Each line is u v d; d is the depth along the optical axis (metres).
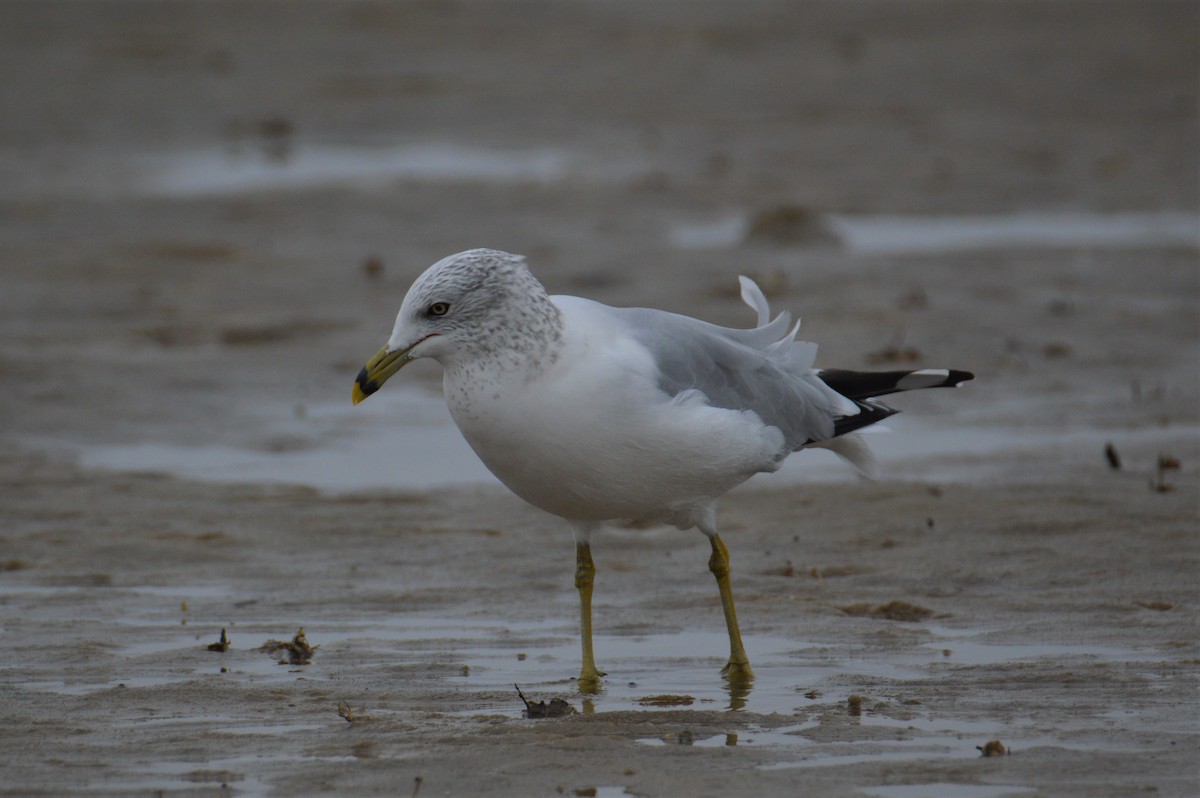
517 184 32.59
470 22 62.47
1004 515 12.41
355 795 7.18
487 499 13.58
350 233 27.67
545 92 46.34
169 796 7.19
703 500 9.33
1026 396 16.80
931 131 39.12
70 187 32.50
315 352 19.36
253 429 16.12
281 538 12.37
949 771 7.35
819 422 9.83
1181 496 12.80
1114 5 65.81
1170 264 23.95
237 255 25.73
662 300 21.61
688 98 45.28
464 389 8.87
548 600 10.82
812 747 7.78
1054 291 22.08
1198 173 32.81
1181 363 18.00
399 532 12.52
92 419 16.36
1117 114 41.00
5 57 52.03
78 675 9.20
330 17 63.41
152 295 22.77
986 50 53.94
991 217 28.94
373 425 16.42
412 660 9.53
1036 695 8.59
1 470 14.37
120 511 13.07
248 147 37.81
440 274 8.79
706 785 7.23
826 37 58.19
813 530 12.35
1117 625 9.88
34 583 11.21
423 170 34.66
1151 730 7.92
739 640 9.32
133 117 41.72
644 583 11.18
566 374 8.70
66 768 7.57
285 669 9.34
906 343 18.94
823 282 22.77
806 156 36.03
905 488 13.33
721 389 9.34
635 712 8.49
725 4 69.25
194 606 10.70
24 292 22.94
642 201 30.64
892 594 10.71
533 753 7.76
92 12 63.41
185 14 63.38
